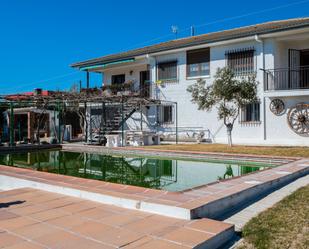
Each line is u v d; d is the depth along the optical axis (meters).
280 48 19.88
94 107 27.58
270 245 4.41
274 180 8.18
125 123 26.14
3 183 8.98
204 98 17.77
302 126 18.12
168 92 23.77
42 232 4.75
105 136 22.23
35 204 6.30
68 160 16.50
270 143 18.89
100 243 4.30
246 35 19.41
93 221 5.22
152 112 24.69
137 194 6.32
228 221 5.50
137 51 26.86
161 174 11.95
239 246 4.48
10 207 6.08
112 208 5.96
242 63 20.38
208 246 4.36
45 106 24.25
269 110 19.14
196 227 4.84
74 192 6.93
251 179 8.11
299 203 6.44
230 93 16.80
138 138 20.95
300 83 19.75
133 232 4.69
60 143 23.53
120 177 11.35
